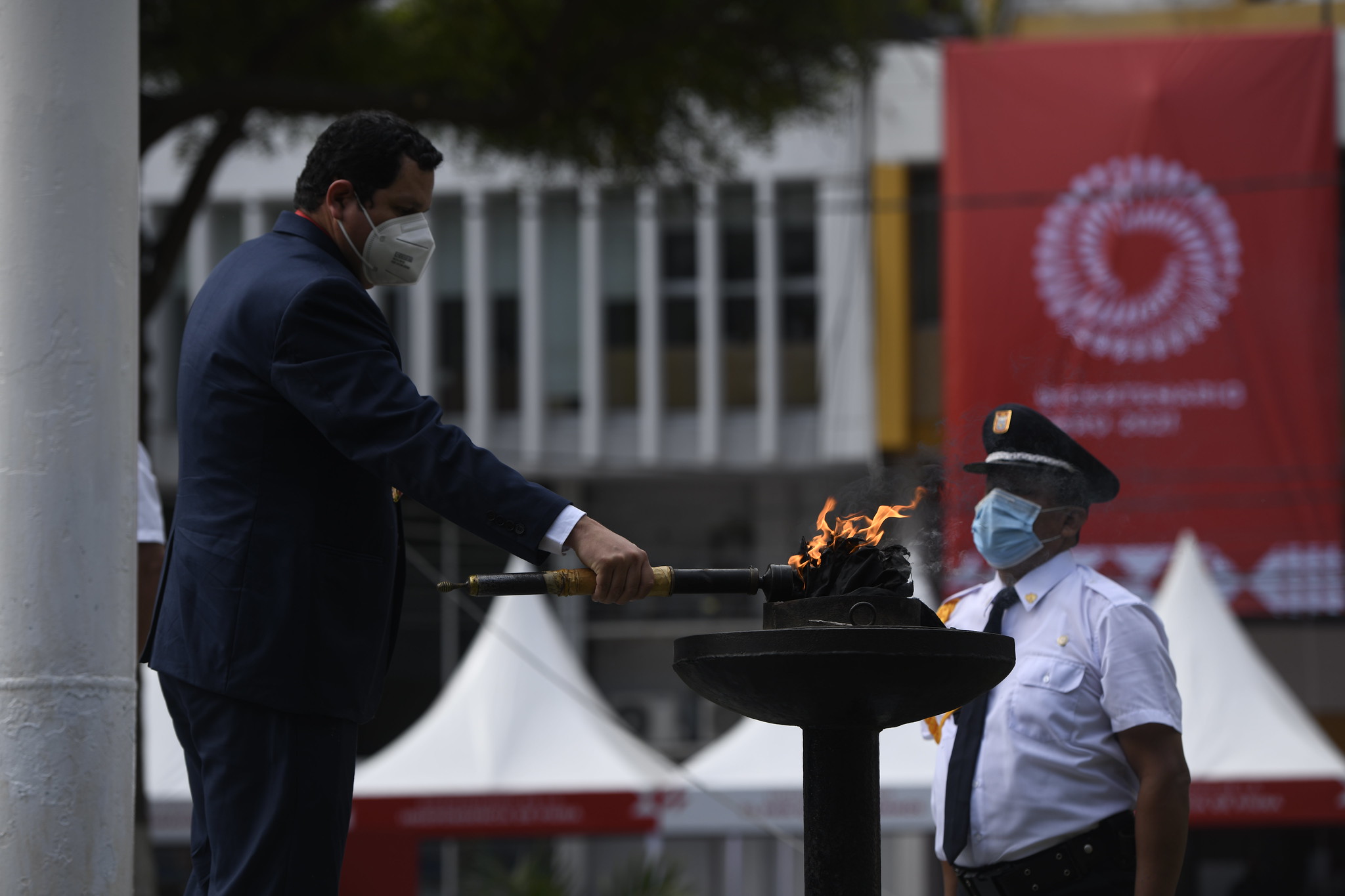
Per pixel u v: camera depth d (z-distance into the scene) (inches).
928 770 402.6
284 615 107.3
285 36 394.3
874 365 719.1
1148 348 641.6
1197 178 650.8
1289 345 636.7
